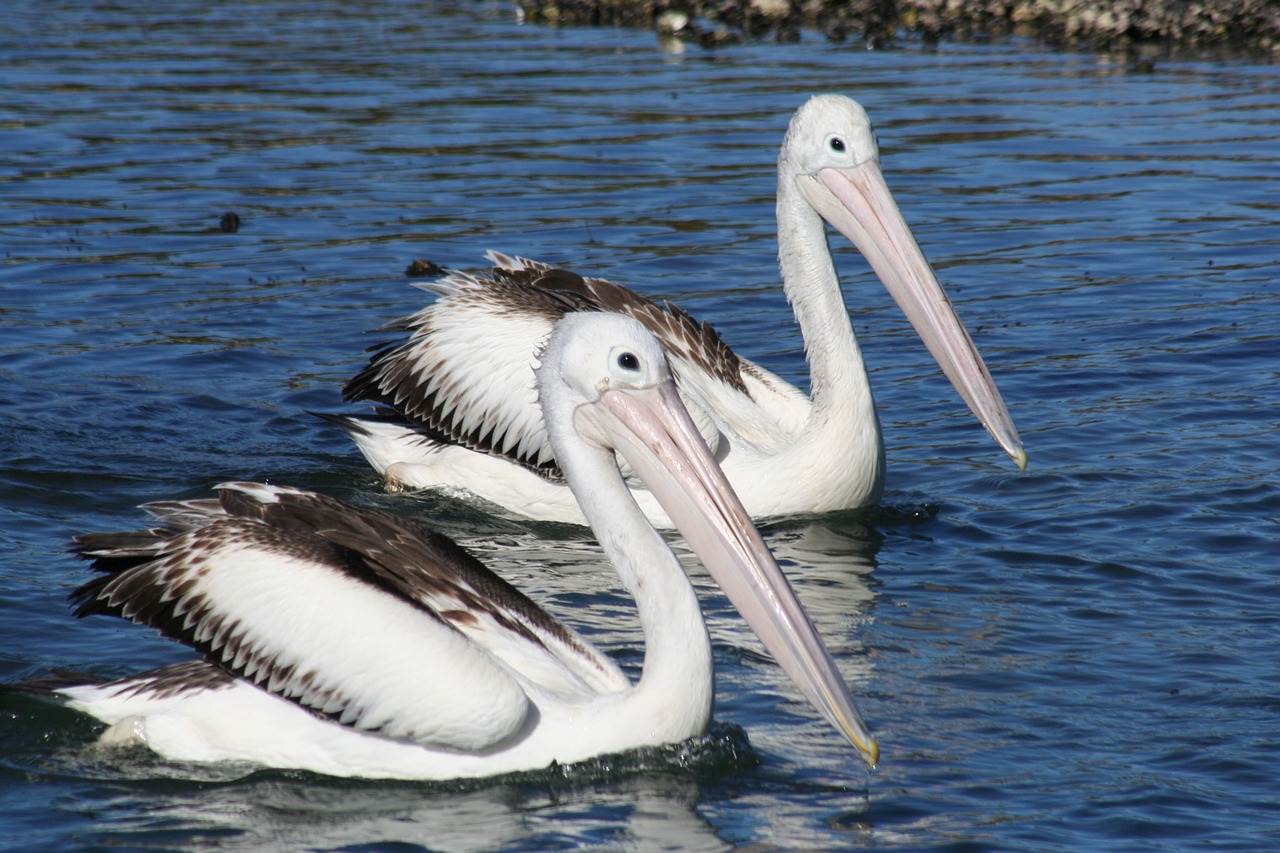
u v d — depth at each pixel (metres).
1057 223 22.28
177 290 19.08
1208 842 7.72
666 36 39.88
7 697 9.30
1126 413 15.04
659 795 8.38
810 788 8.43
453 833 7.96
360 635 8.57
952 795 8.29
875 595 11.30
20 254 20.42
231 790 8.53
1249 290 19.08
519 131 28.14
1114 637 10.38
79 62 35.72
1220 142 26.88
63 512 12.52
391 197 23.62
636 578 8.87
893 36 39.41
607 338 8.84
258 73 34.38
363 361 16.80
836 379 13.12
